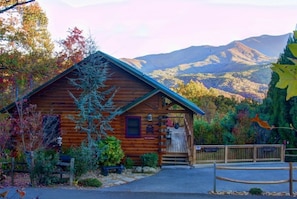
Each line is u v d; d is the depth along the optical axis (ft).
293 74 2.88
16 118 55.57
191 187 42.68
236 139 68.69
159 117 57.57
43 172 42.34
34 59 59.93
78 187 41.73
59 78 58.65
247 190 40.93
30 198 34.94
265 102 72.84
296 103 64.28
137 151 57.77
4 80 57.98
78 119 58.18
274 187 42.65
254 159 61.62
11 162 43.65
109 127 54.90
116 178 48.16
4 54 54.24
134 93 59.11
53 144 58.54
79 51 70.54
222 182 45.85
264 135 68.18
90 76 52.75
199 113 56.44
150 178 48.52
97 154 50.24
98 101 54.08
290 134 65.51
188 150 59.62
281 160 62.85
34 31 75.72
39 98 59.93
